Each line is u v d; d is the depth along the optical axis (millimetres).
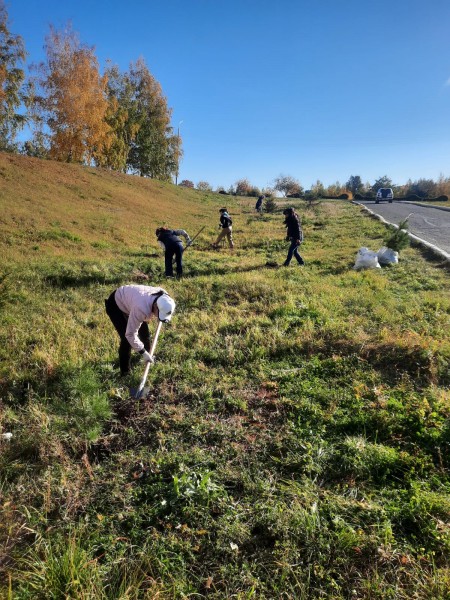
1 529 2762
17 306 7145
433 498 2777
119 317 4316
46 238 12953
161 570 2439
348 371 4715
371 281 8734
